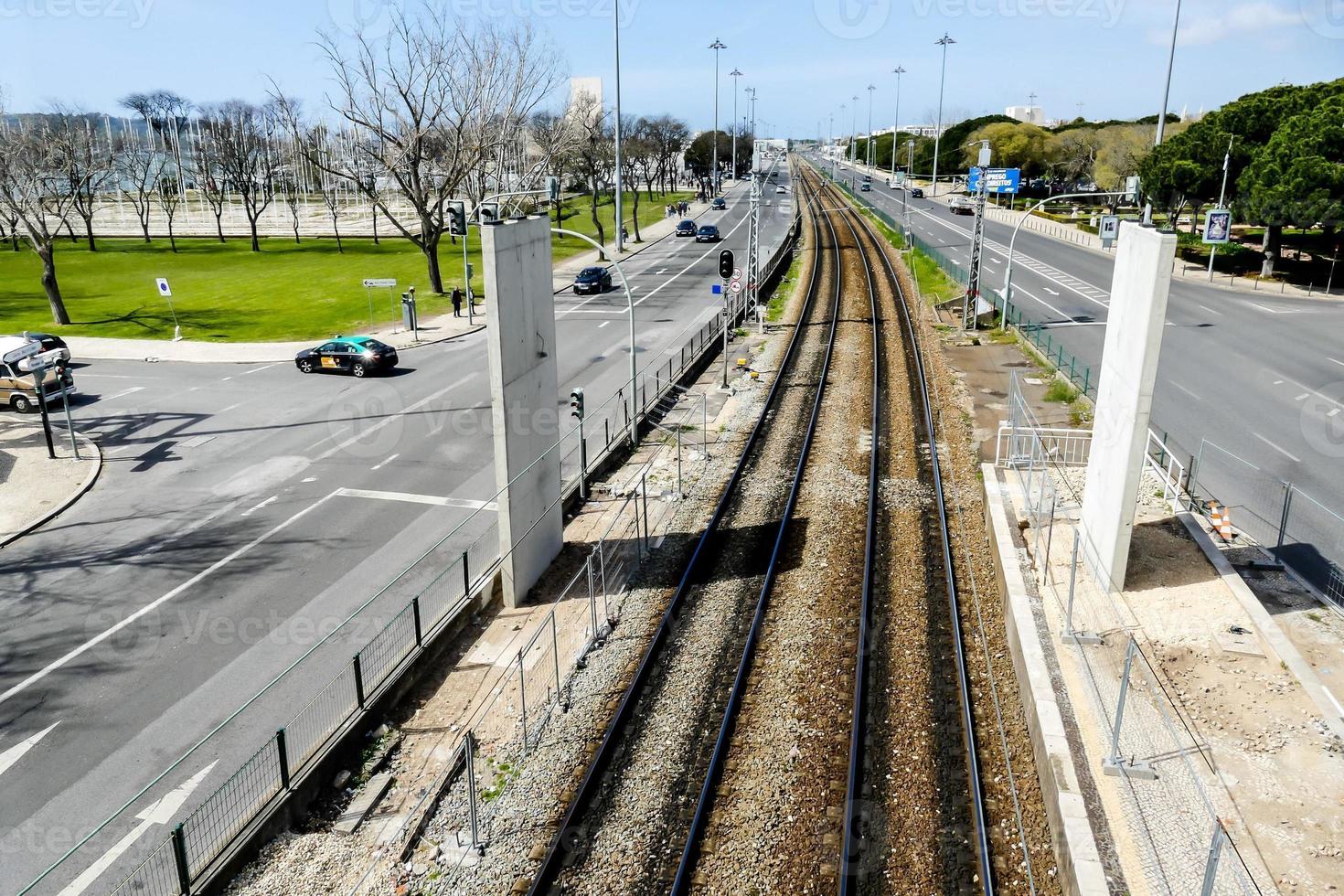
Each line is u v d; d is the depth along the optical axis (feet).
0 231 233.14
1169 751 37.47
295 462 83.41
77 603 57.26
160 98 348.38
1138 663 43.37
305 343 138.21
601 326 145.89
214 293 187.01
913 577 58.54
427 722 44.78
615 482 77.20
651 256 232.73
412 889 34.42
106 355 130.31
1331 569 55.83
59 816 38.17
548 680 47.96
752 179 151.53
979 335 136.15
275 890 34.50
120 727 44.37
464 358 127.75
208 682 47.96
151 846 36.29
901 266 211.20
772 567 59.88
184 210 364.38
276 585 59.06
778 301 168.96
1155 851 32.27
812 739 42.29
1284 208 165.99
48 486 77.56
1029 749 41.16
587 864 35.32
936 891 33.78
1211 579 51.55
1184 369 109.60
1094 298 166.61
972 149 367.04
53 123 241.76
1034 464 72.54
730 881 34.22
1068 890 32.40
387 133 166.20
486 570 59.06
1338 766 36.42
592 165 254.27
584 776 40.09
